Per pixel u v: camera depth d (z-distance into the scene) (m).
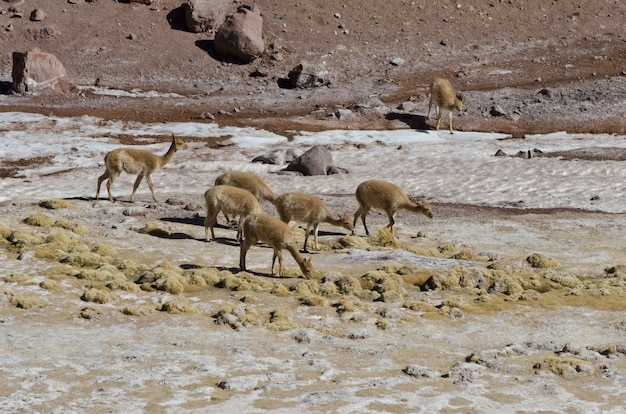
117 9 119.69
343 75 109.81
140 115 95.19
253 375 25.55
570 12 123.69
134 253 41.22
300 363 27.23
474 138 89.75
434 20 121.75
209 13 116.44
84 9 118.94
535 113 97.38
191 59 112.00
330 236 48.09
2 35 112.88
